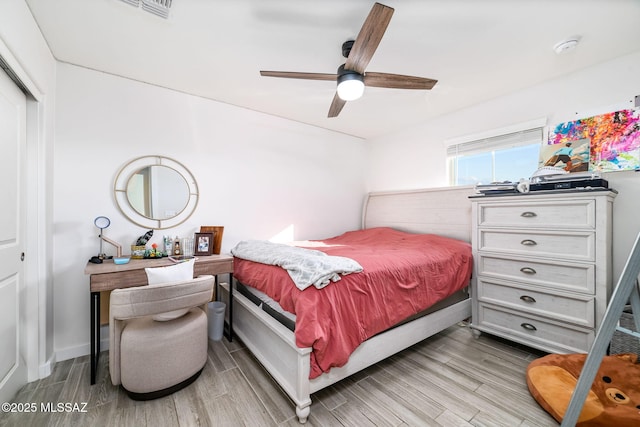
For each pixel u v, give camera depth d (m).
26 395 1.63
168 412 1.50
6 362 1.53
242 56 2.08
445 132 3.30
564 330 1.95
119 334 1.66
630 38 1.88
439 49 2.00
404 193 3.59
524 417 1.47
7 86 1.51
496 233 2.33
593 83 2.24
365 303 1.69
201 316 1.89
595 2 1.55
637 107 2.04
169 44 1.93
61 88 2.11
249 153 3.09
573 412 1.24
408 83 1.94
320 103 2.94
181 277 1.80
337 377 1.55
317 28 1.77
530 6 1.58
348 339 1.57
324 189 3.77
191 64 2.19
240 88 2.59
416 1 1.53
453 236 3.04
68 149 2.13
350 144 4.08
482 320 2.41
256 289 2.12
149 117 2.48
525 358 2.08
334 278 1.58
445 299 2.39
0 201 1.46
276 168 3.30
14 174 1.59
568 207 1.93
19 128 1.65
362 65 1.71
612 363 1.64
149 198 2.47
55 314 2.07
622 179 2.10
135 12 1.62
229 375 1.85
